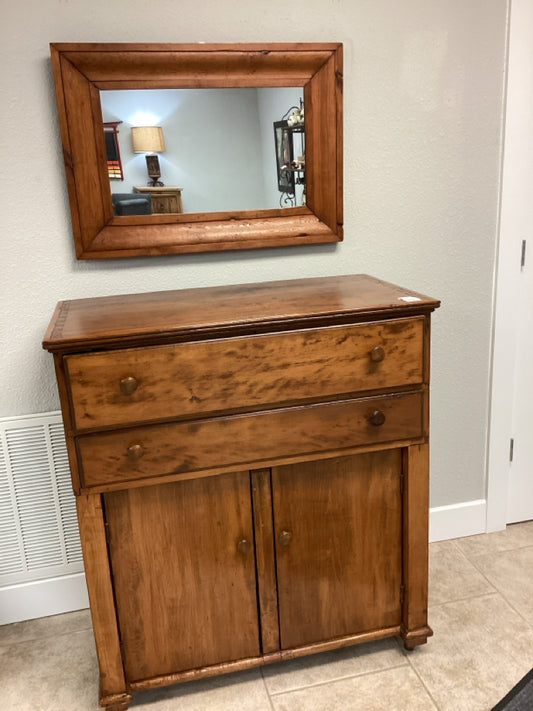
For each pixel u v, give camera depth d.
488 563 2.17
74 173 1.72
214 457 1.50
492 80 1.98
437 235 2.06
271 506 1.59
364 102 1.89
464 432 2.26
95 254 1.79
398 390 1.59
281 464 1.55
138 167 1.77
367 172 1.95
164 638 1.63
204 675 1.66
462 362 2.20
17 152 1.71
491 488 2.32
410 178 1.99
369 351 1.52
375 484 1.66
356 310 1.48
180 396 1.44
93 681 1.76
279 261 1.96
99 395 1.40
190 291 1.83
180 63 1.71
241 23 1.76
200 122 1.78
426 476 1.67
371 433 1.59
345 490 1.64
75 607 2.08
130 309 1.61
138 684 1.64
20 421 1.89
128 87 1.71
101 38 1.69
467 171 2.03
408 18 1.86
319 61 1.79
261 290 1.79
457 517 2.31
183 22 1.72
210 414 1.48
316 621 1.72
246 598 1.65
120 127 1.73
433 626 1.89
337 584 1.71
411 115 1.94
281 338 1.46
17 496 1.95
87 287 1.84
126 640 1.61
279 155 1.85
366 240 2.01
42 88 1.68
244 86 1.77
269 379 1.48
